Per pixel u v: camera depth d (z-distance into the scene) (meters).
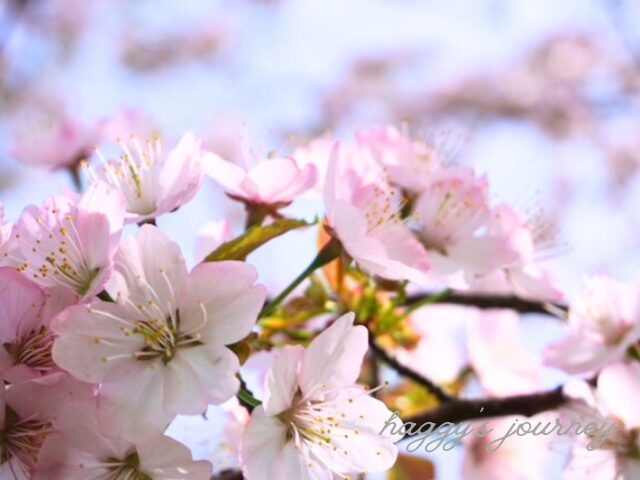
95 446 0.45
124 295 0.46
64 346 0.45
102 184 0.46
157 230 0.46
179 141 0.48
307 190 0.49
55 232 0.46
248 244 0.47
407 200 0.50
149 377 0.45
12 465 0.45
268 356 0.49
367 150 0.52
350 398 0.46
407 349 0.54
